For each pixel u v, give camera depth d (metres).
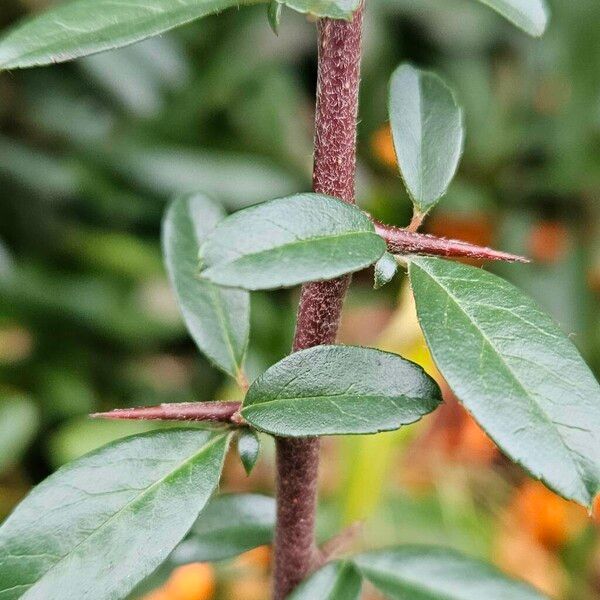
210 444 0.18
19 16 0.52
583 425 0.16
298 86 0.54
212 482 0.17
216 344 0.20
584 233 0.48
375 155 0.50
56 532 0.17
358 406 0.17
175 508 0.17
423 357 0.32
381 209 0.48
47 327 0.45
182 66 0.50
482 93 0.51
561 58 0.49
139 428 0.39
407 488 0.41
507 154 0.50
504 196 0.49
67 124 0.50
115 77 0.48
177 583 0.33
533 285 0.46
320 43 0.17
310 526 0.19
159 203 0.48
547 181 0.48
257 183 0.47
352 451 0.35
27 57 0.16
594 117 0.48
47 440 0.43
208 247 0.16
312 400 0.17
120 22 0.17
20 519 0.17
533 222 0.48
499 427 0.16
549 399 0.16
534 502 0.41
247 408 0.17
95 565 0.17
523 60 0.52
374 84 0.51
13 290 0.43
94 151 0.47
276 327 0.45
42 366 0.44
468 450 0.42
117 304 0.44
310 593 0.19
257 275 0.16
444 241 0.17
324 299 0.18
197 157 0.47
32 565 0.17
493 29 0.52
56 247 0.47
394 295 0.47
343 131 0.17
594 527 0.41
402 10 0.51
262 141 0.50
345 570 0.19
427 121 0.18
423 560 0.20
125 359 0.46
